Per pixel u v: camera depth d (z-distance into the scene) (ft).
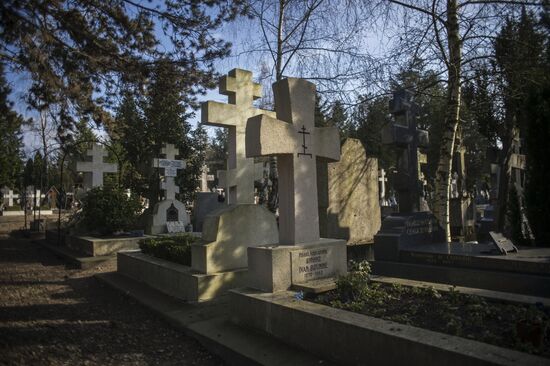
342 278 18.01
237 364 15.78
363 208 40.93
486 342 12.35
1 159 109.60
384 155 91.66
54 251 44.14
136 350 17.51
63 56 29.09
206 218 25.23
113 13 31.68
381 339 12.78
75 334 18.79
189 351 17.53
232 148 26.96
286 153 20.03
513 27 34.58
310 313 15.08
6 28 25.90
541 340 12.03
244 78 27.35
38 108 31.71
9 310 21.90
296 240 20.03
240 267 24.91
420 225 28.07
